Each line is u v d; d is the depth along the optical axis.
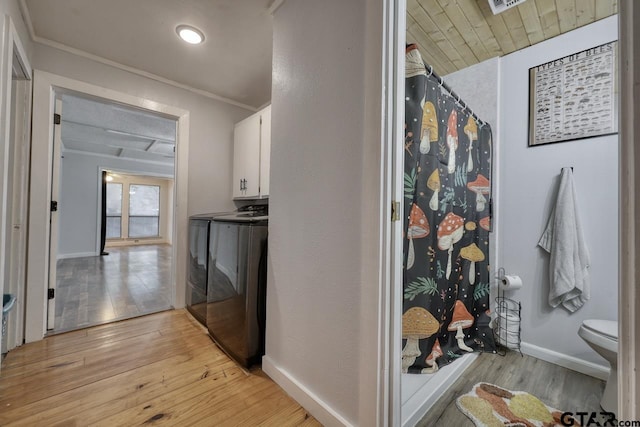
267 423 1.20
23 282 1.87
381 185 1.01
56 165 2.11
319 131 1.28
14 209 1.81
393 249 1.04
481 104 2.09
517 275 1.92
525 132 1.92
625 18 0.58
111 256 5.74
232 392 1.41
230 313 1.78
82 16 1.72
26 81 1.86
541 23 1.68
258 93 2.80
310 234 1.31
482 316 1.91
